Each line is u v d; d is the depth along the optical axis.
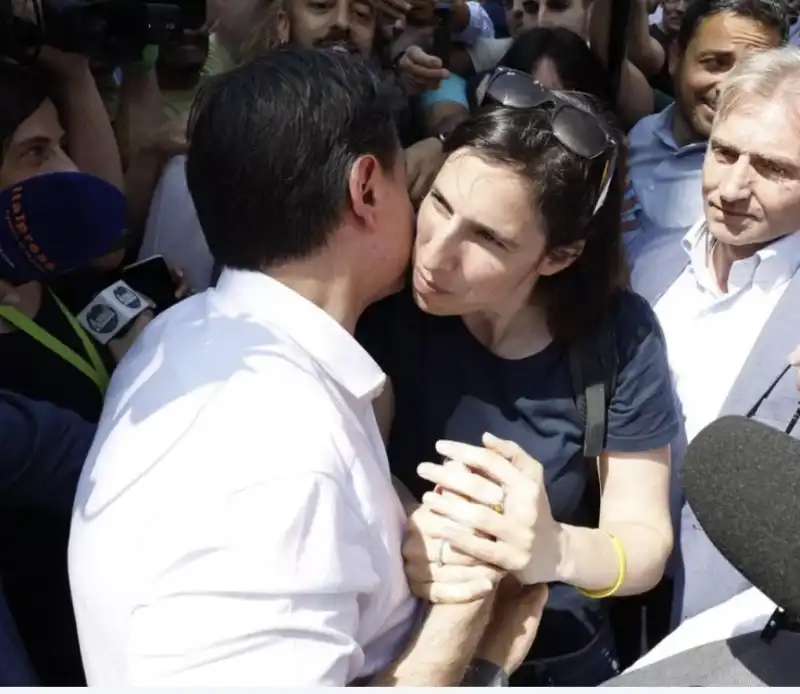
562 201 0.95
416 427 1.17
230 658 0.69
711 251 1.51
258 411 0.77
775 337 1.34
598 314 1.10
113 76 1.78
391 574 0.87
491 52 2.42
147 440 0.78
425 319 1.15
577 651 1.26
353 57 0.89
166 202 1.74
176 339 0.87
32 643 1.05
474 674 0.96
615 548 1.04
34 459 0.92
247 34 2.07
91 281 1.30
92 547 0.76
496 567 0.93
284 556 0.71
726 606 1.04
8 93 1.29
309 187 0.82
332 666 0.72
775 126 1.35
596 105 1.05
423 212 0.97
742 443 0.69
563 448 1.13
